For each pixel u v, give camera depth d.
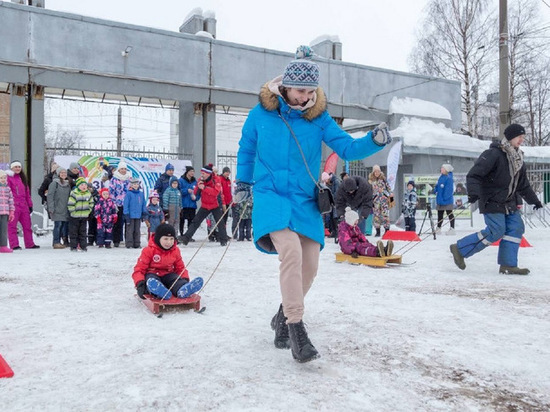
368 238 12.80
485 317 4.08
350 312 4.24
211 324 3.85
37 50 13.96
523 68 30.41
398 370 2.79
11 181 10.18
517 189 6.48
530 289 5.42
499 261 6.66
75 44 14.48
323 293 5.12
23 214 10.38
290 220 2.89
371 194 10.74
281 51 17.80
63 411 2.22
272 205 2.89
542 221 17.67
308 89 2.85
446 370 2.80
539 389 2.54
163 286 4.30
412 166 19.33
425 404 2.32
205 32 16.78
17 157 13.80
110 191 11.00
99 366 2.84
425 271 6.83
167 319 4.02
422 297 4.92
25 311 4.31
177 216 12.20
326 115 3.03
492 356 3.06
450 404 2.33
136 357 3.01
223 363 2.88
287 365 2.85
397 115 20.25
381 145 2.70
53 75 14.12
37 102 14.05
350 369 2.79
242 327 3.75
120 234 11.16
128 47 14.93
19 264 7.61
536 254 8.80
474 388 2.54
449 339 3.43
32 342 3.35
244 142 3.10
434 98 21.75
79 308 4.44
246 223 12.48
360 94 19.80
